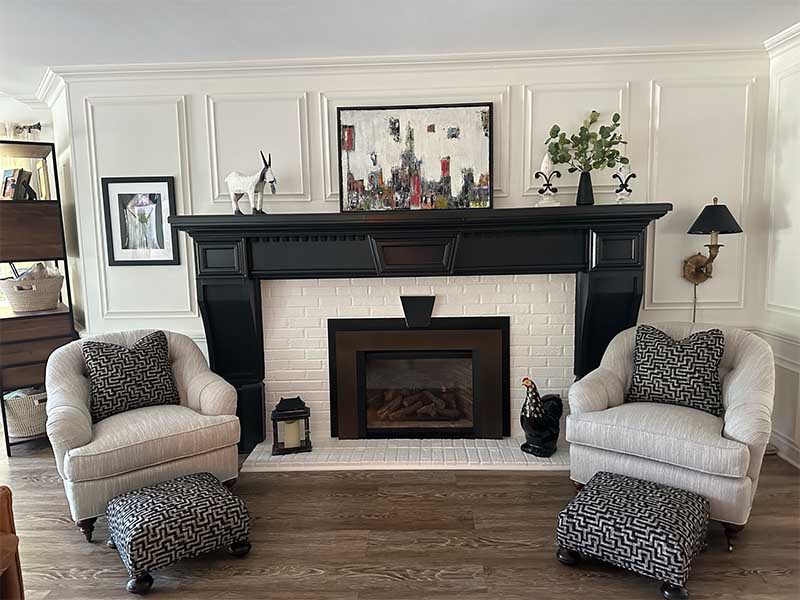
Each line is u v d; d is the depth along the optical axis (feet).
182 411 10.06
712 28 10.71
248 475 11.27
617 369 10.68
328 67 12.09
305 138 12.34
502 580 7.91
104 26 9.95
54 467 11.84
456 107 12.05
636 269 11.45
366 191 12.28
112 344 10.61
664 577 7.34
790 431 11.45
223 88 12.30
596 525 7.80
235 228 11.53
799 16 10.11
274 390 12.98
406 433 12.89
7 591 5.68
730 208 12.19
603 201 12.21
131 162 12.50
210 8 9.25
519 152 12.21
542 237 11.68
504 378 12.69
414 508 9.90
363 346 12.73
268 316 12.76
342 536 9.05
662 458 8.80
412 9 9.46
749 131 12.01
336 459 11.78
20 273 14.87
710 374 9.67
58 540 9.11
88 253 12.74
